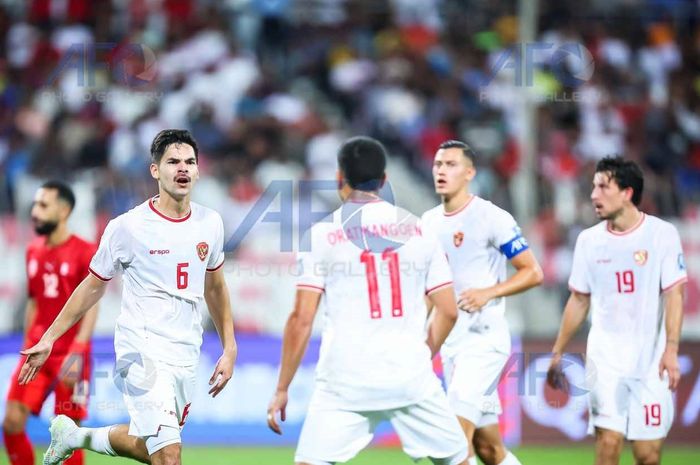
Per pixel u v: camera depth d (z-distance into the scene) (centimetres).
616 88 5434
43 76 5159
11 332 3541
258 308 3634
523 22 4472
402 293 1806
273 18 5519
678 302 2230
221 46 5316
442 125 5100
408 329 1808
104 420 3281
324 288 1820
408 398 1784
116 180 4128
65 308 1977
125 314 1967
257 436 3528
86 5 5416
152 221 1956
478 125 5112
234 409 3528
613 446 2244
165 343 1953
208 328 3616
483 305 2105
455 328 2264
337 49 5466
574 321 2342
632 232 2267
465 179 2283
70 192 2484
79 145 4675
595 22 5662
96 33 5356
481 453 2320
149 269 1948
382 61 5412
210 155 4772
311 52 5450
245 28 5475
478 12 5662
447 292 1864
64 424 2142
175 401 1961
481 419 2283
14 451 2430
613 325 2281
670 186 4544
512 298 3828
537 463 3167
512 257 2222
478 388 2216
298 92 5259
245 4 5503
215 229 2017
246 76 5178
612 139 5066
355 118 5166
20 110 4844
